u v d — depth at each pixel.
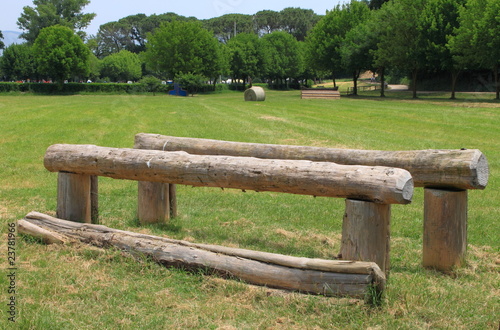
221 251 4.67
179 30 69.94
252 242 6.00
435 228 5.10
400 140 17.17
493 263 5.36
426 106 33.28
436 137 17.94
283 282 4.19
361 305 3.86
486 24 34.38
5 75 84.06
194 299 4.14
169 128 20.14
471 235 6.60
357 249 4.62
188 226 6.74
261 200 8.75
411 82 59.12
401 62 44.16
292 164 4.94
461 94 46.91
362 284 3.91
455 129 19.92
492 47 34.53
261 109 31.53
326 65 58.56
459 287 4.57
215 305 3.99
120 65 94.88
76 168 6.07
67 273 4.62
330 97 47.94
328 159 6.16
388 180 4.38
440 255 5.10
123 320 3.75
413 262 5.44
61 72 68.38
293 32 113.25
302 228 6.84
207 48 72.19
